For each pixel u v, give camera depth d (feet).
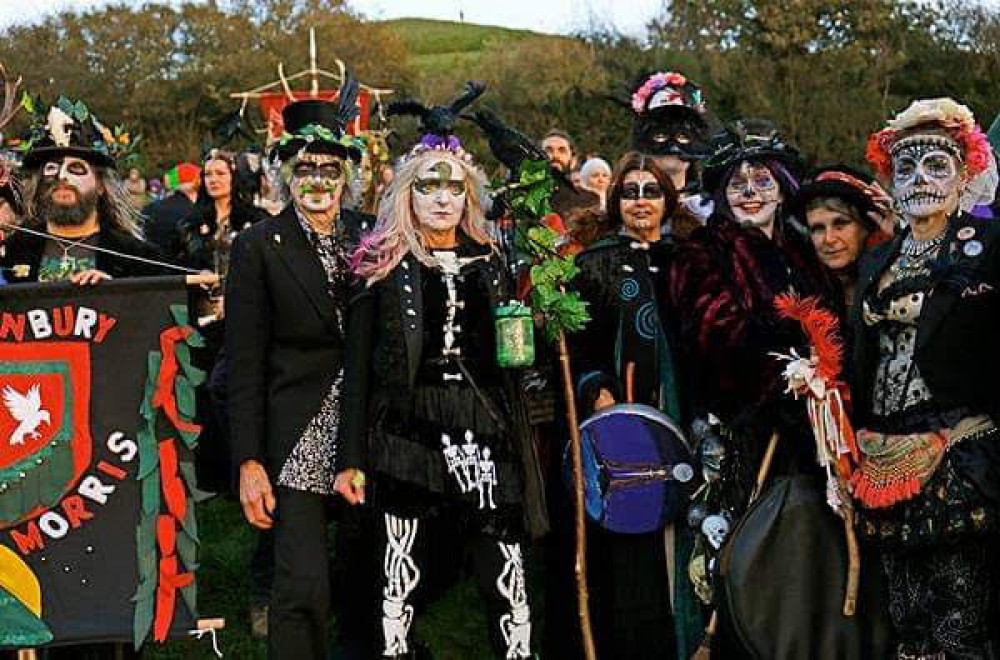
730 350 16.07
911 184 14.87
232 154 25.64
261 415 15.75
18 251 17.29
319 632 15.49
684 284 16.67
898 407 14.87
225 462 17.26
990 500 14.23
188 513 15.74
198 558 23.20
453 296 15.67
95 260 17.08
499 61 86.53
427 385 15.56
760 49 78.38
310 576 15.35
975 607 14.46
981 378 14.46
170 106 102.06
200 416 17.13
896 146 15.10
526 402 16.15
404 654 15.43
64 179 16.99
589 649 16.35
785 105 74.90
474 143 66.18
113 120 101.09
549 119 79.92
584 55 81.97
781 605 15.40
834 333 15.71
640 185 17.53
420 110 16.35
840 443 15.16
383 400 15.55
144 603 15.55
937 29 78.54
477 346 15.75
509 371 15.94
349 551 16.35
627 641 16.69
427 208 15.70
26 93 18.53
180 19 104.94
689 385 16.94
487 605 15.71
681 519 16.80
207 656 19.49
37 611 15.47
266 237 16.02
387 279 15.65
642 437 16.60
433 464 15.38
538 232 16.47
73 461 15.62
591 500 16.62
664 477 16.48
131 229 17.74
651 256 17.54
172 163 94.07
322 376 15.94
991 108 74.90
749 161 16.71
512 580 15.52
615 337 17.31
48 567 15.55
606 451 16.57
